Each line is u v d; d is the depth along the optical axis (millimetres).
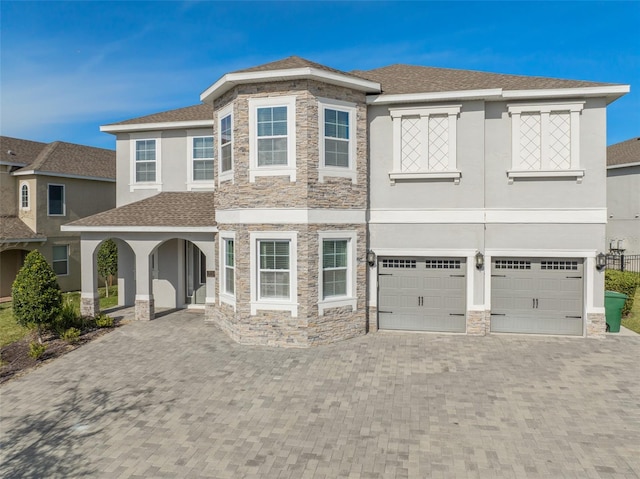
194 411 8656
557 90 12820
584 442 7336
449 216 13664
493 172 13570
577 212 13211
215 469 6723
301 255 12438
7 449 7395
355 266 13469
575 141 13109
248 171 12695
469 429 7816
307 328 12484
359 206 13508
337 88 12875
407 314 14180
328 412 8547
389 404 8859
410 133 13859
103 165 27516
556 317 13555
